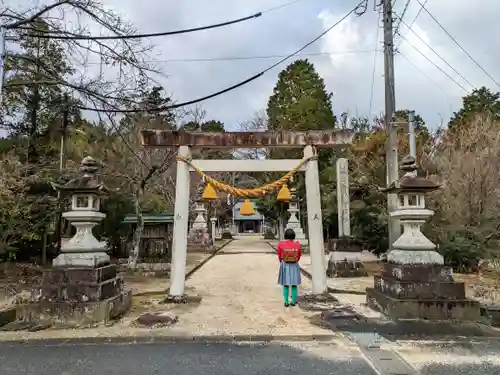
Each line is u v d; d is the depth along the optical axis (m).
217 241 41.25
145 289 12.00
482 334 6.86
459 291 7.75
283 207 35.22
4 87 10.95
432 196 15.77
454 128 21.56
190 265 18.22
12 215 13.13
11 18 10.20
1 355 5.96
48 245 16.56
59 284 7.71
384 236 18.34
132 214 17.30
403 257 8.08
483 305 8.73
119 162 17.41
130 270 15.49
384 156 18.81
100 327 7.37
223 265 19.19
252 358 5.80
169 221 16.28
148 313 8.07
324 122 28.27
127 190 17.56
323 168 27.34
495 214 14.81
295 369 5.33
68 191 8.34
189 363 5.59
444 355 5.87
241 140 10.22
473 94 31.28
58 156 16.48
